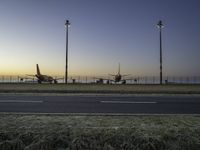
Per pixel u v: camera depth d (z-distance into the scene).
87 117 10.72
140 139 7.41
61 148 7.27
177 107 14.48
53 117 10.65
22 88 28.31
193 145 7.34
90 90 25.50
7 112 12.25
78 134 7.67
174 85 37.34
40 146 7.22
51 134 7.66
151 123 9.60
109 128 8.37
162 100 17.67
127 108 13.95
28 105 14.70
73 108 13.77
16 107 13.93
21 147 7.27
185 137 7.59
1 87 30.09
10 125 8.98
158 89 28.52
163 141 7.39
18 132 7.79
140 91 24.83
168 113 12.41
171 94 22.42
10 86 32.22
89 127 8.61
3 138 7.59
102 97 19.28
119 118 10.57
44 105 14.73
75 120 10.02
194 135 7.80
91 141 7.40
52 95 20.50
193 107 14.52
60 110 13.05
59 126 8.86
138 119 10.38
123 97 19.41
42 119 10.18
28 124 9.20
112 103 15.90
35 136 7.57
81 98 18.44
